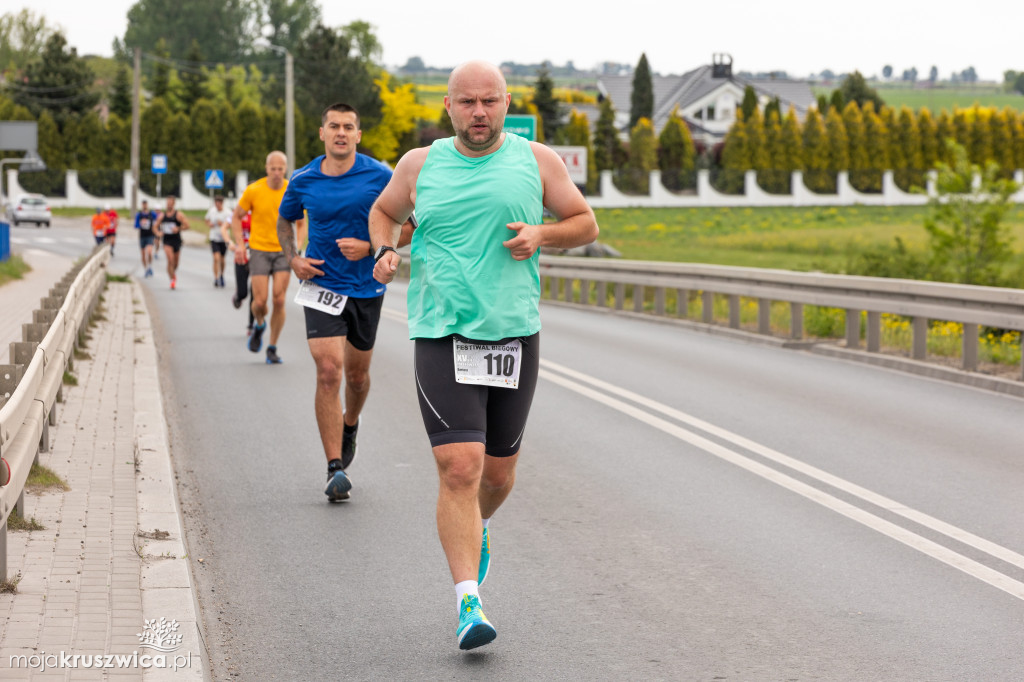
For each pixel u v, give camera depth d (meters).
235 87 175.88
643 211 127.25
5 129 53.94
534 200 7.86
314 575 9.48
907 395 18.67
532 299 7.93
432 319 7.87
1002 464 13.59
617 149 146.12
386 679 7.35
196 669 6.83
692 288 29.75
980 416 16.75
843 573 9.53
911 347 23.19
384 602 8.85
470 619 7.44
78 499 10.68
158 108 128.25
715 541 10.47
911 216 121.06
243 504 11.73
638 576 9.47
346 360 12.32
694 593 9.05
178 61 172.88
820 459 13.88
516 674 7.43
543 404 17.72
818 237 93.00
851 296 23.16
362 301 12.10
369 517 11.26
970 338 20.33
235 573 9.52
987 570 9.60
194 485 12.52
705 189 134.50
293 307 34.69
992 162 38.09
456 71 7.79
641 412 17.05
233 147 130.12
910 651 7.81
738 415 16.81
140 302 32.94
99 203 122.75
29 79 147.88
